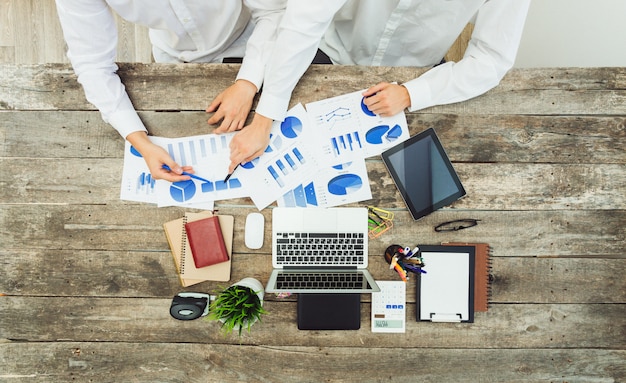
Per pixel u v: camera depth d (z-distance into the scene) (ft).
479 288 4.99
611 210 5.06
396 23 4.72
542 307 5.02
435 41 4.94
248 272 4.97
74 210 4.95
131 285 4.95
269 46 4.66
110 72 4.67
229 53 5.36
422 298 4.95
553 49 6.20
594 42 5.63
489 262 5.02
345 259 4.93
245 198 4.96
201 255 4.81
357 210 4.94
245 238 4.90
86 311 4.93
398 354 4.98
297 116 4.99
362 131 5.01
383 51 5.19
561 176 5.05
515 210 5.03
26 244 4.93
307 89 5.01
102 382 4.91
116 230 4.95
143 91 4.96
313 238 4.93
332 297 4.83
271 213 4.97
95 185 4.96
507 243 5.03
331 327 4.87
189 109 4.97
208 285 4.96
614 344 5.01
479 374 4.99
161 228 4.96
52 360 4.90
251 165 4.96
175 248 4.91
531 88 5.03
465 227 4.99
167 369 4.93
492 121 5.03
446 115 5.03
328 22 4.05
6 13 7.70
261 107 4.53
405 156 4.99
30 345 4.90
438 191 4.99
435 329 4.98
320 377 4.97
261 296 4.71
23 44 7.74
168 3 4.33
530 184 5.04
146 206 4.96
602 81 5.03
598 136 5.05
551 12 6.18
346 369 4.97
